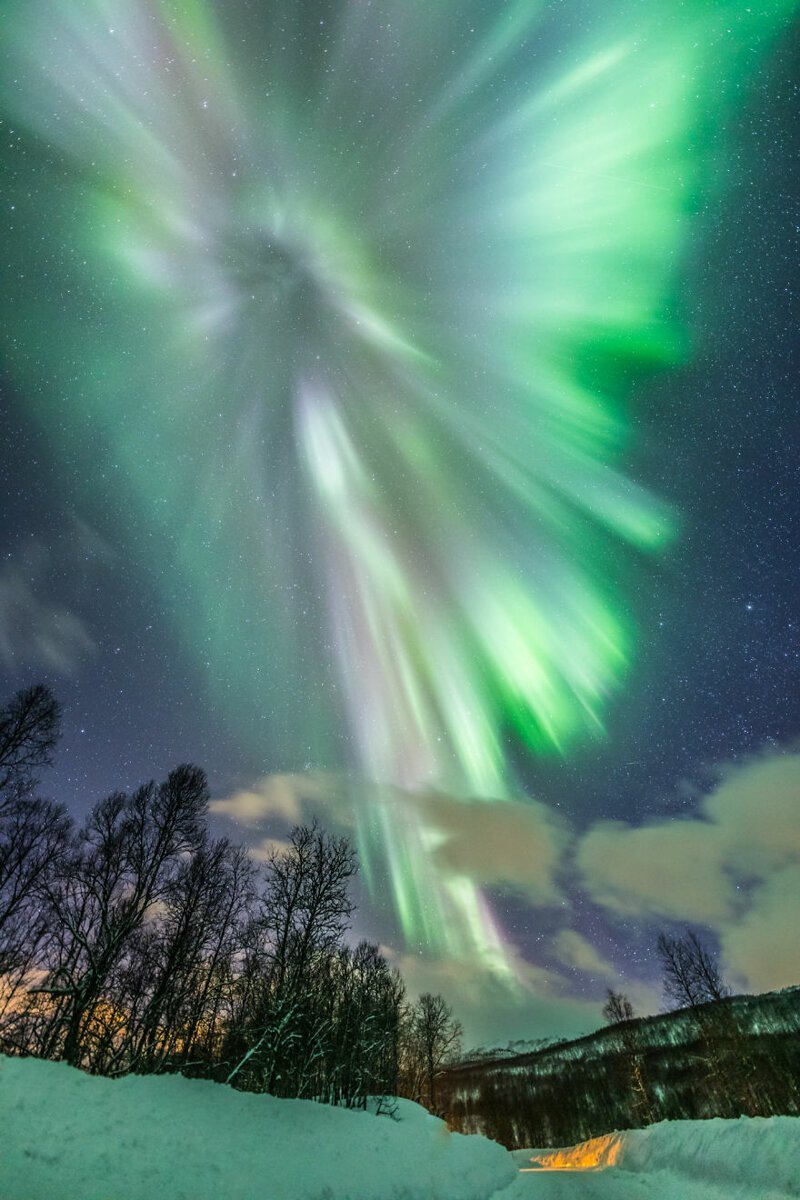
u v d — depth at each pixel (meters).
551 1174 24.88
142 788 23.95
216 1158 11.93
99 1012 19.38
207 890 24.48
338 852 25.44
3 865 19.91
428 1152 19.20
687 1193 16.94
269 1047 20.33
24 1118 10.44
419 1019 49.31
